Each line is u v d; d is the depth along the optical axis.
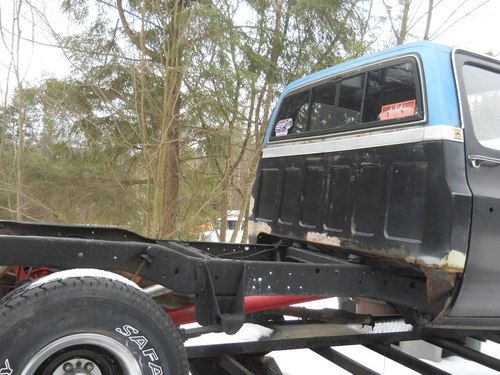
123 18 9.41
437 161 2.69
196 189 10.69
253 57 9.29
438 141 2.70
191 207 10.63
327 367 4.02
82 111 9.79
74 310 1.96
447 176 2.65
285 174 3.87
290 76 10.11
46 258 2.24
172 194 9.99
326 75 3.70
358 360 4.33
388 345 3.73
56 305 1.93
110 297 2.04
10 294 2.06
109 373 2.10
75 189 10.18
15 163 9.84
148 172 9.57
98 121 9.95
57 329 1.92
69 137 10.00
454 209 2.61
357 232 3.10
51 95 9.58
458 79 2.85
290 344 3.26
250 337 3.37
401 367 4.21
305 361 4.12
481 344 4.50
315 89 3.83
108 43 9.55
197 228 10.81
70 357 2.03
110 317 2.03
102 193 10.34
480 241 2.72
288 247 3.84
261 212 4.14
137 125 9.64
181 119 9.62
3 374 1.82
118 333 2.04
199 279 2.57
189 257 2.57
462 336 3.88
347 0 10.30
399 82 3.03
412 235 2.77
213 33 8.58
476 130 2.92
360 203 3.11
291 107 4.08
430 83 2.80
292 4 10.09
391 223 2.89
